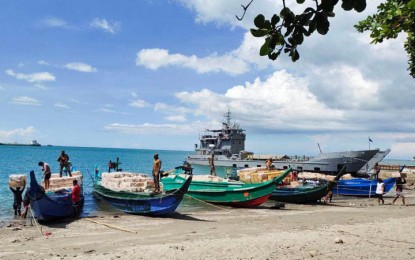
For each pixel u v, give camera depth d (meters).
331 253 11.15
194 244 12.81
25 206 19.91
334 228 16.19
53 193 20.47
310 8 3.47
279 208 25.31
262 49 3.78
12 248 12.94
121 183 25.41
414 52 9.09
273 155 83.06
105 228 17.25
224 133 81.50
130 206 22.11
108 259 10.97
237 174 41.72
